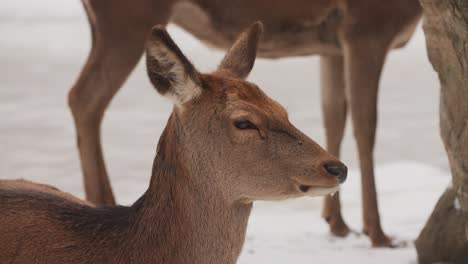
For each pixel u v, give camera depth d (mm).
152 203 10117
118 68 17453
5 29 55938
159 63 9516
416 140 30109
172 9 17734
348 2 18094
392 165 26609
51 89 37781
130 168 25812
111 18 17344
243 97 9875
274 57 19266
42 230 10141
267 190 9836
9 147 27844
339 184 9758
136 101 36031
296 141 9766
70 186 23625
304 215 21766
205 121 9820
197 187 9945
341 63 19234
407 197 22766
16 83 38938
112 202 17594
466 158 13328
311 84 39719
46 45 50156
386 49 18141
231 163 9812
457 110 13359
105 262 10016
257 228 19938
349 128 31953
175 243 10000
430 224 15188
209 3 18000
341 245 17922
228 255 10086
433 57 13633
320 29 18594
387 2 17922
